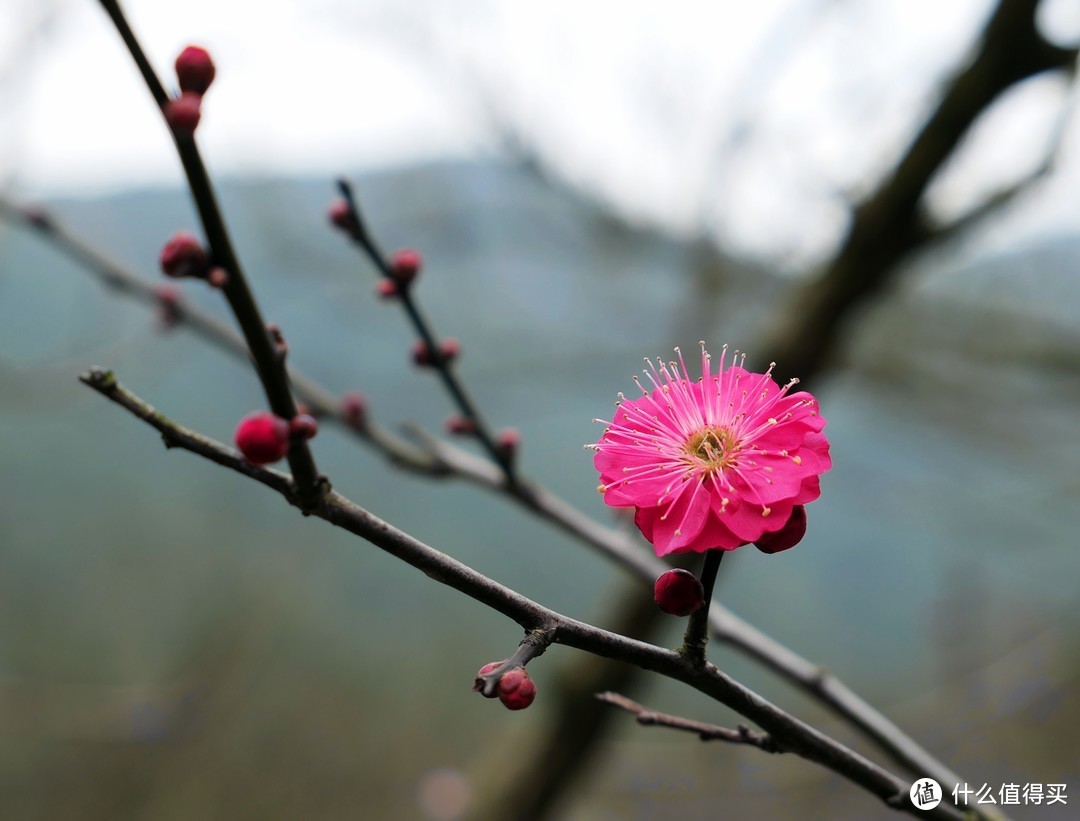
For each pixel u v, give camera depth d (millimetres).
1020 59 3014
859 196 3424
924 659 6363
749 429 1386
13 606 6203
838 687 2098
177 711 5629
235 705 5871
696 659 1279
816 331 3498
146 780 5828
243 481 6590
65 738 5238
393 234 4453
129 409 1156
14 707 5012
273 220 4348
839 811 6199
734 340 4578
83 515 6578
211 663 5887
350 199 2160
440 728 6707
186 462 6699
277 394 1096
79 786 5758
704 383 1508
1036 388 4375
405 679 6859
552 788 3900
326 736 6352
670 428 1441
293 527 6402
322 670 6641
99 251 2900
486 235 4512
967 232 3428
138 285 2904
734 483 1314
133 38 911
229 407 6254
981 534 4480
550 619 1217
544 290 4910
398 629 7137
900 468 5164
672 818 5973
